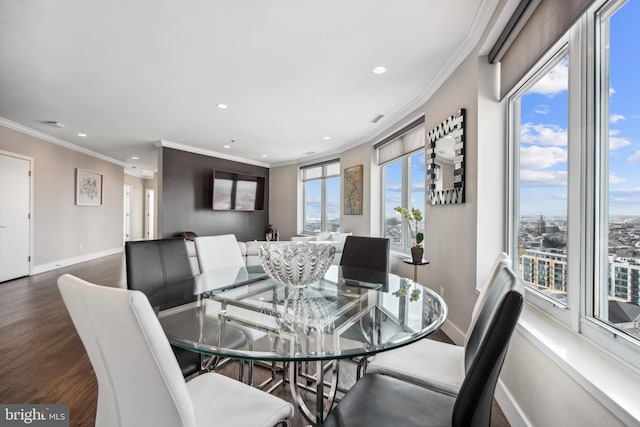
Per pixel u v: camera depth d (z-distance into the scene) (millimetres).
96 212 6844
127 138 5355
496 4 1849
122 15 1966
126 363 757
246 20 2016
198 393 1091
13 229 4633
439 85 2908
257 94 3277
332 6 1876
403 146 4102
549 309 1571
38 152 5078
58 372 2066
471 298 2273
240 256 2719
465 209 2369
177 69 2713
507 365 1659
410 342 1179
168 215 5734
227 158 6840
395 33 2158
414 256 2906
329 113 3879
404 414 1014
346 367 2191
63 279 828
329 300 1704
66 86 3090
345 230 5711
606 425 917
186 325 1374
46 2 1837
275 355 1065
